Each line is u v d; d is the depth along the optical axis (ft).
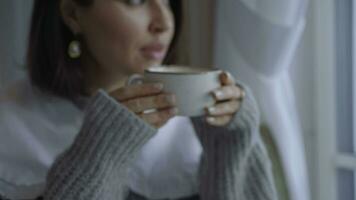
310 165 4.98
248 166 2.58
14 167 2.58
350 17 4.50
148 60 2.50
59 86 2.76
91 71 2.80
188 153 2.88
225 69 3.99
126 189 2.58
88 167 2.03
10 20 4.00
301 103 4.85
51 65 2.76
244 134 2.33
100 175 2.03
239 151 2.40
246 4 3.76
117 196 2.26
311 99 4.86
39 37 2.77
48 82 2.78
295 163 4.05
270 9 3.65
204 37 4.28
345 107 4.69
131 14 2.43
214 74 2.03
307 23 4.67
